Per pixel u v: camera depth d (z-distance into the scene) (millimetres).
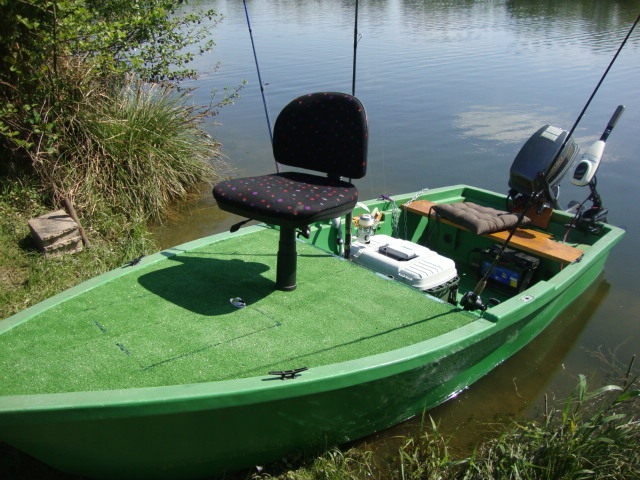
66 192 4941
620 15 19719
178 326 2525
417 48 14305
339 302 2799
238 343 2420
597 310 4082
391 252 3533
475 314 2768
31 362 2252
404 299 2863
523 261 3727
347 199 2520
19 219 4711
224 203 2516
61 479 2406
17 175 5098
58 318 2555
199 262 3162
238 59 12531
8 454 2498
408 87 10555
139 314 2609
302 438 2439
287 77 11023
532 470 2502
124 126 5539
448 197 4824
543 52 13742
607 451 2516
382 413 2631
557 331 3816
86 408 1909
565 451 2496
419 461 2633
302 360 2326
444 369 2682
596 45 14539
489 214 4000
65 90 5145
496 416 2996
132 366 2240
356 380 2250
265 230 3668
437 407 3043
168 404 1975
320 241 3977
